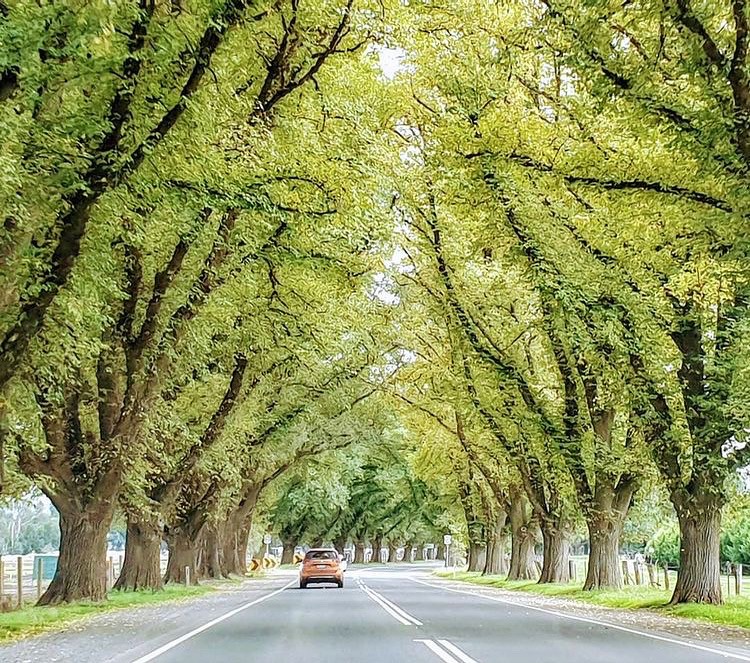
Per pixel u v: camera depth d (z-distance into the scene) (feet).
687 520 86.17
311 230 77.00
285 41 70.95
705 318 82.07
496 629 63.21
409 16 82.17
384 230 84.84
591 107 68.69
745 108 55.93
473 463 168.76
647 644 53.11
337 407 157.48
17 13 44.73
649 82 59.47
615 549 111.75
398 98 103.91
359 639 55.62
